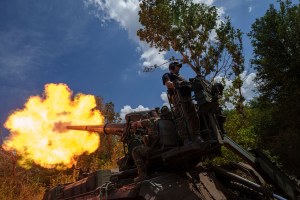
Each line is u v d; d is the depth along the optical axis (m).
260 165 6.66
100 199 6.26
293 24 23.06
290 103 21.58
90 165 16.03
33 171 15.23
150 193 5.27
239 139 12.93
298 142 17.89
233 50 23.56
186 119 5.54
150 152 6.09
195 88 5.65
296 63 21.48
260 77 23.91
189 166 6.32
